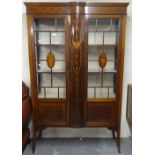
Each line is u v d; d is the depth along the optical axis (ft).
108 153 7.29
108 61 7.22
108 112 7.11
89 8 6.25
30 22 6.41
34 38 6.57
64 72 6.98
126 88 8.11
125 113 8.34
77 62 6.55
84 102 6.97
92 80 7.22
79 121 7.07
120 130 7.91
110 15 6.34
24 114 6.89
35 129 7.23
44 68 7.14
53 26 6.95
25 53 7.87
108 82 7.33
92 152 7.38
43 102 7.01
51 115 7.11
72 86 6.80
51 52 6.95
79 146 7.82
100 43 7.02
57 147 7.74
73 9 6.20
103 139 8.36
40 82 7.25
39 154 7.23
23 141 7.23
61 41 7.00
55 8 6.27
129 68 7.98
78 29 6.32
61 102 6.99
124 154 7.20
